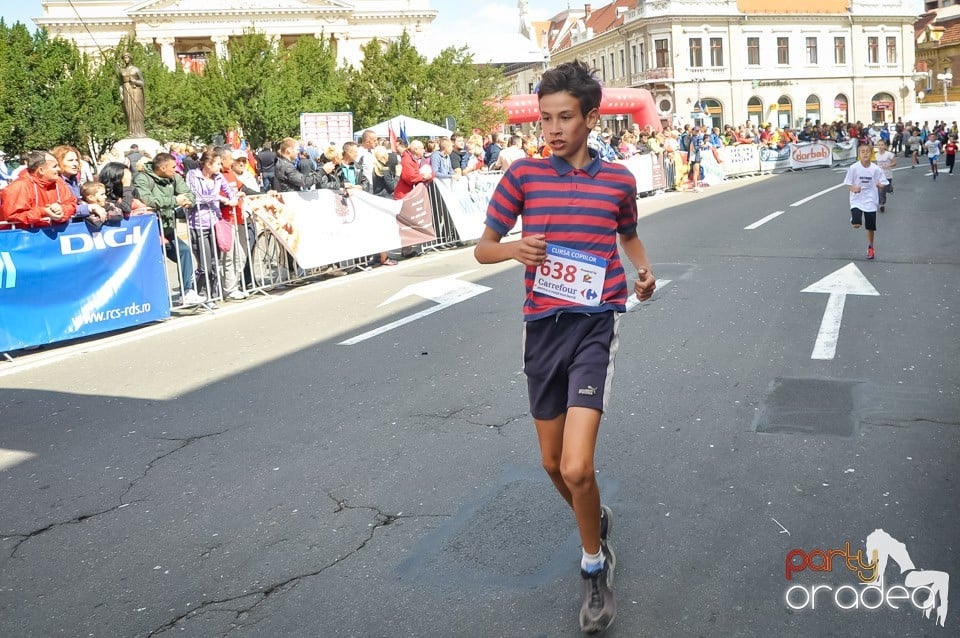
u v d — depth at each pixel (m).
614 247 3.08
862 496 4.02
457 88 31.73
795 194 20.41
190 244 9.52
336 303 9.43
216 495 4.39
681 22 60.69
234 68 31.27
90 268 8.20
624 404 5.45
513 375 6.20
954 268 9.80
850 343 6.68
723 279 9.51
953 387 5.54
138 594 3.46
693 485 4.22
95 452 5.12
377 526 3.94
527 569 3.49
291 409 5.71
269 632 3.14
